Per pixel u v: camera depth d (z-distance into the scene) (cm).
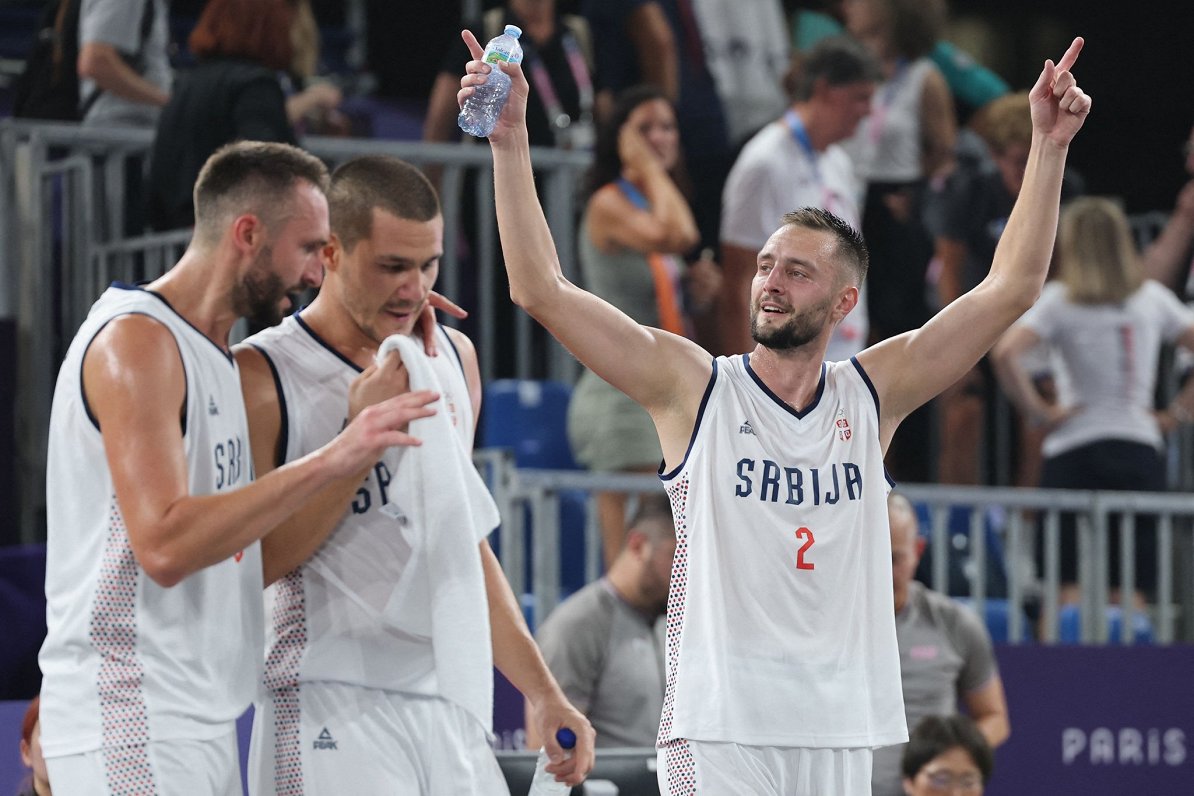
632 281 1662
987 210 2030
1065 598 1795
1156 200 2767
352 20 2402
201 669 830
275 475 784
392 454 900
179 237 1480
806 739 874
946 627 1462
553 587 1509
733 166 1950
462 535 898
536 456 1739
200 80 1495
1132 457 1866
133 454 789
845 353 1781
